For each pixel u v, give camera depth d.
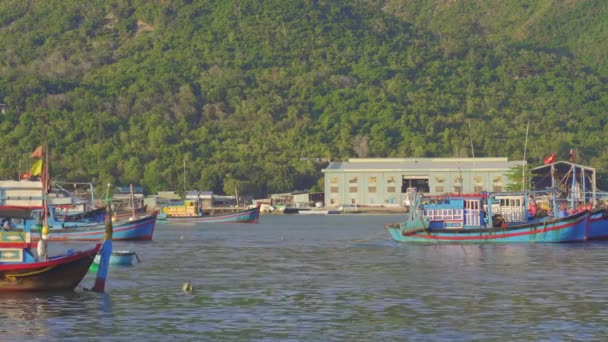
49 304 73.12
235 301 75.69
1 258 77.31
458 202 135.50
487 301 75.06
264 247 137.75
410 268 100.69
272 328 64.06
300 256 119.31
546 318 67.25
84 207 188.75
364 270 99.31
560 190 154.62
